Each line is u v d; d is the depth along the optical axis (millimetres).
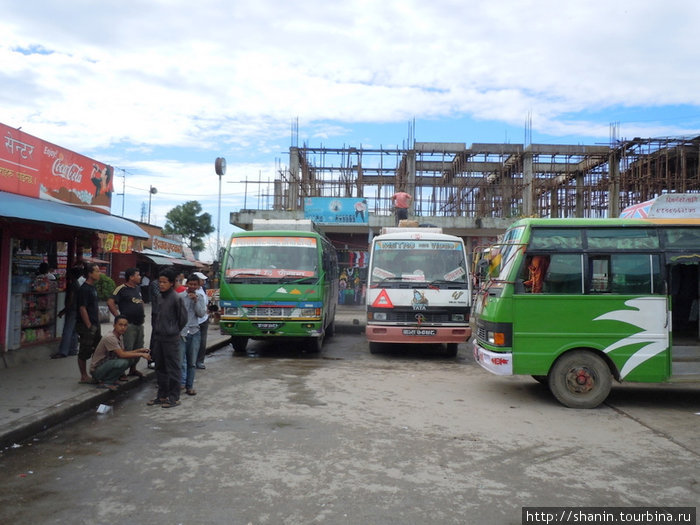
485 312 8172
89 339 7852
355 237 26766
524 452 5430
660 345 7453
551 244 7734
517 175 28312
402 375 9820
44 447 5434
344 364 11023
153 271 28484
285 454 5234
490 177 30141
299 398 7719
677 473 4863
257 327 11617
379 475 4695
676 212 8062
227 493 4266
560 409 7383
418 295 11570
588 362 7520
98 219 9258
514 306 7633
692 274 8961
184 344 7766
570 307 7570
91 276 8055
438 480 4598
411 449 5445
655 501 4219
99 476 4633
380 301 11641
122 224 9977
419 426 6344
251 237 12133
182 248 31875
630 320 7508
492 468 4934
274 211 24375
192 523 3734
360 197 24750
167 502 4090
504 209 27453
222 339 13914
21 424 5715
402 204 22281
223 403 7391
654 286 7570
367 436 5875
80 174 10734
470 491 4367
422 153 26812
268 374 9672
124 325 7562
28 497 4184
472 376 9852
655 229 7711
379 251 12000
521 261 7691
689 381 7445
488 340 7922
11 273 9164
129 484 4449
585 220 7824
